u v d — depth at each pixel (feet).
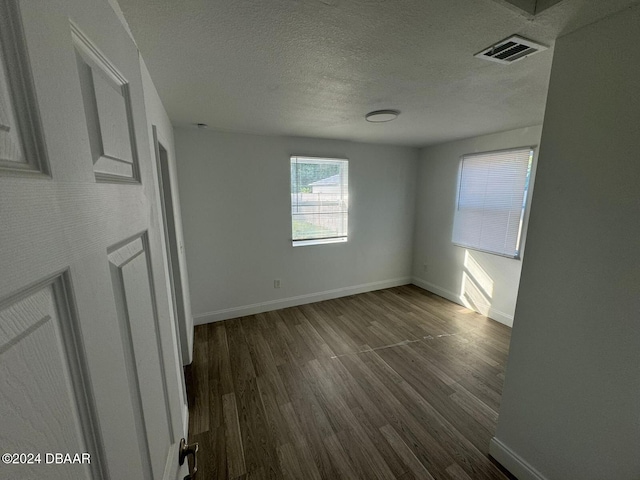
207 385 7.06
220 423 5.87
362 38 3.73
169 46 3.88
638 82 3.04
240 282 10.69
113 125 1.64
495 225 10.41
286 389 6.90
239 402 6.47
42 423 0.91
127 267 1.69
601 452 3.65
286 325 10.20
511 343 4.66
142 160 2.12
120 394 1.44
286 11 3.16
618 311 3.38
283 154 10.56
